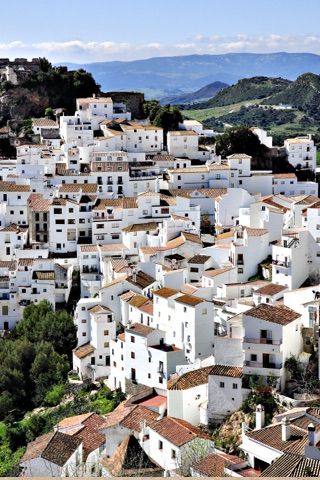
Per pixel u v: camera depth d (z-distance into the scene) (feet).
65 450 398.83
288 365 428.15
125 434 422.82
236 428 406.62
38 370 578.25
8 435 507.71
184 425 406.00
